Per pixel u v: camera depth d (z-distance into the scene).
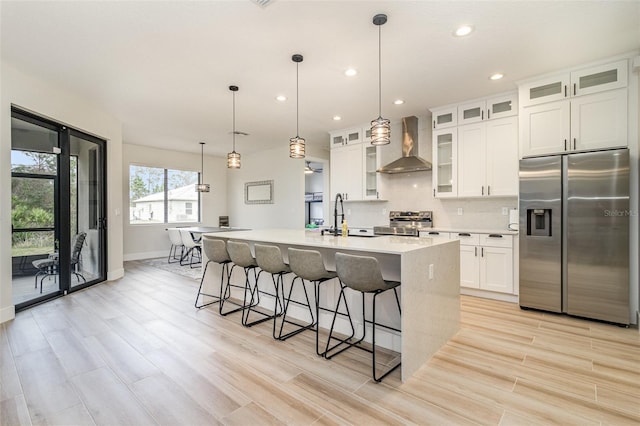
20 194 3.52
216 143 6.86
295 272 2.63
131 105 4.36
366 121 5.23
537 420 1.70
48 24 2.46
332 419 1.71
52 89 3.68
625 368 2.23
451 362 2.34
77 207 4.32
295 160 7.05
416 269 2.24
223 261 3.48
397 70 3.30
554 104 3.38
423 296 2.33
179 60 3.06
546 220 3.37
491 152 4.07
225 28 2.53
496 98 4.02
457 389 1.99
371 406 1.83
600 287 3.09
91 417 1.72
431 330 2.44
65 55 2.95
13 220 3.46
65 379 2.10
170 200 7.68
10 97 3.17
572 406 1.81
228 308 3.65
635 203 3.00
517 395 1.92
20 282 3.54
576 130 3.26
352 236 3.34
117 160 5.02
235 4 2.24
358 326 2.79
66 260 4.10
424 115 4.91
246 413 1.76
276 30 2.56
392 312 2.60
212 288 4.00
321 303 3.07
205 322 3.19
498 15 2.38
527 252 3.48
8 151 3.14
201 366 2.28
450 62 3.13
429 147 4.92
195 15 2.36
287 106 4.43
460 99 4.19
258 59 3.04
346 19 2.41
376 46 2.82
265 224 7.76
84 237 4.48
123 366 2.28
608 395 1.92
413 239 2.90
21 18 2.37
